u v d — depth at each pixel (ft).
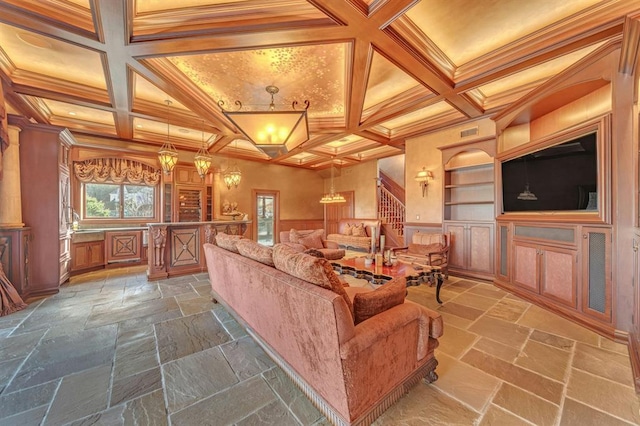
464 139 16.06
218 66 10.73
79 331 8.96
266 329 7.07
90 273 17.20
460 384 6.21
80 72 11.41
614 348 7.76
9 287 10.84
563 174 10.17
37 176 12.77
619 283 8.23
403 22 8.22
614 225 8.38
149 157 20.72
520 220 12.24
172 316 10.25
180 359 7.25
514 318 9.96
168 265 16.29
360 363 4.63
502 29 8.78
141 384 6.18
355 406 4.59
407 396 5.81
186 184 22.41
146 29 8.21
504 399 5.71
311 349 5.18
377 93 13.20
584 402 5.60
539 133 12.58
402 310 5.67
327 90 12.82
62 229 14.38
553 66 10.81
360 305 5.33
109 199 20.04
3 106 10.34
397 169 31.81
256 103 14.15
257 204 28.35
